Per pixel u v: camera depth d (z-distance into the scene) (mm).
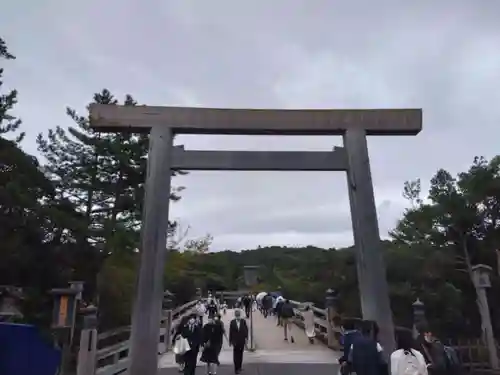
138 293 8953
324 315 18984
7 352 8258
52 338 9188
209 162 10008
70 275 18766
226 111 10320
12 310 15516
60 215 18859
